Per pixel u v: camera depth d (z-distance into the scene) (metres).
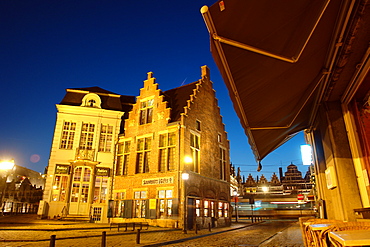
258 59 3.79
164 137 22.05
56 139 24.00
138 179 22.17
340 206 7.59
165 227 19.16
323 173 10.07
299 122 9.62
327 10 3.83
